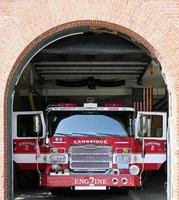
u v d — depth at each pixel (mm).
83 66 16766
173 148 11555
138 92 19297
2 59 11305
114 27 11680
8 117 11734
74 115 13648
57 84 19750
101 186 13164
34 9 11359
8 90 11609
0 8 11328
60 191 15211
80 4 11359
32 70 17094
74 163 13344
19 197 14688
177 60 11422
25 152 13734
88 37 13891
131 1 11398
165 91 19953
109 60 15719
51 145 13430
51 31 11492
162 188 17188
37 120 13367
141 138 13508
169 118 11766
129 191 16188
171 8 11414
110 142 13469
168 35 11414
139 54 14570
